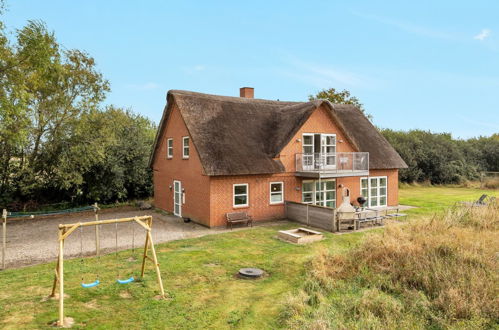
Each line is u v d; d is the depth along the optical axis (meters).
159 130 21.97
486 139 47.34
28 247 13.09
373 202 22.42
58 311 7.14
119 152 23.83
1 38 14.88
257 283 8.99
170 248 12.55
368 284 8.39
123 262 10.78
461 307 6.84
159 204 23.25
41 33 15.58
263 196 18.00
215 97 20.22
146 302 7.69
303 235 14.01
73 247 12.96
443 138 43.50
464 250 9.30
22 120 16.98
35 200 22.53
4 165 20.81
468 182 37.53
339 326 6.34
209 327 6.58
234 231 15.66
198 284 8.87
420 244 9.80
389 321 6.48
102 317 6.89
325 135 20.28
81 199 23.83
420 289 7.96
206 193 16.64
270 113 21.00
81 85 21.77
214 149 16.75
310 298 7.73
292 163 18.98
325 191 20.53
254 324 6.73
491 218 13.48
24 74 16.75
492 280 7.72
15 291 8.31
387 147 23.70
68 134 21.23
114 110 24.69
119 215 20.89
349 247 10.98
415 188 35.94
